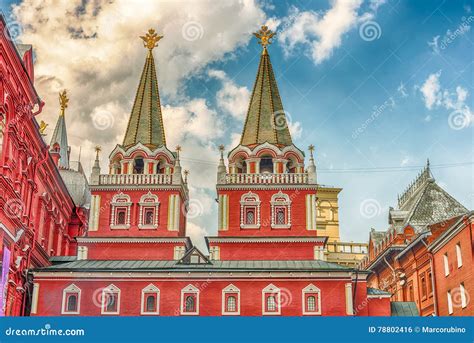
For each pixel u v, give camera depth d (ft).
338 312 155.22
